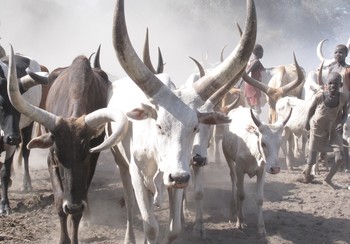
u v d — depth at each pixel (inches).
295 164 478.3
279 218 322.7
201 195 293.0
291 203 352.8
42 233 288.4
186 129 215.8
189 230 302.5
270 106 500.4
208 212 333.7
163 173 219.5
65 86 275.9
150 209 242.5
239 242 287.1
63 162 235.1
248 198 364.8
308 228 307.7
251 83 416.8
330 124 389.7
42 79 288.8
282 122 296.2
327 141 392.8
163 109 217.3
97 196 362.0
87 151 236.1
